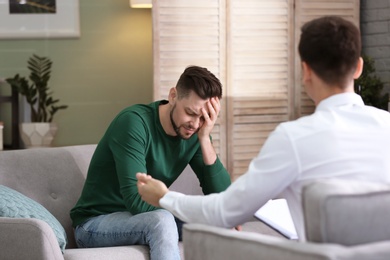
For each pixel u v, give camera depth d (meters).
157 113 3.51
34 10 5.92
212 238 2.05
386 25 6.26
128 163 3.36
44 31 5.93
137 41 6.07
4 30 5.88
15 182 3.63
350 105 2.11
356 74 2.15
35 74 5.92
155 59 5.86
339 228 1.76
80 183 3.79
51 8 5.94
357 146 2.04
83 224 3.54
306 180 2.04
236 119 6.03
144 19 6.08
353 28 2.10
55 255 3.09
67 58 5.98
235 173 6.05
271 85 6.09
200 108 3.36
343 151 2.03
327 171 2.02
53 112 5.95
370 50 6.37
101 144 3.55
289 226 2.55
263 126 6.09
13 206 3.28
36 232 3.07
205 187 3.54
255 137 6.07
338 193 1.76
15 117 5.89
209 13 5.94
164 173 3.54
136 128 3.41
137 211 3.33
